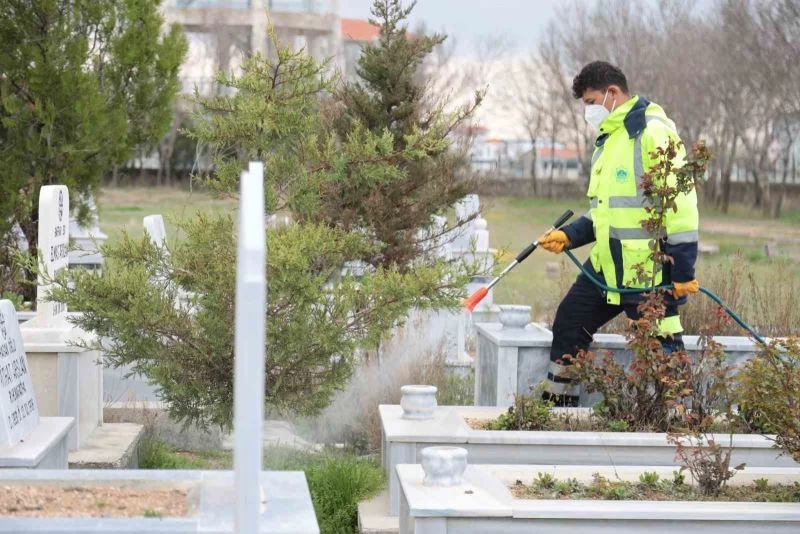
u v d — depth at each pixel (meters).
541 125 71.25
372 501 9.34
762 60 51.62
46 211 10.43
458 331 15.56
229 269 9.37
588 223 10.64
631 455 8.65
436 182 13.11
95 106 17.56
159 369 9.34
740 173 74.06
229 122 9.92
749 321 14.20
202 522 5.03
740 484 7.82
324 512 9.39
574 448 8.64
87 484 5.68
